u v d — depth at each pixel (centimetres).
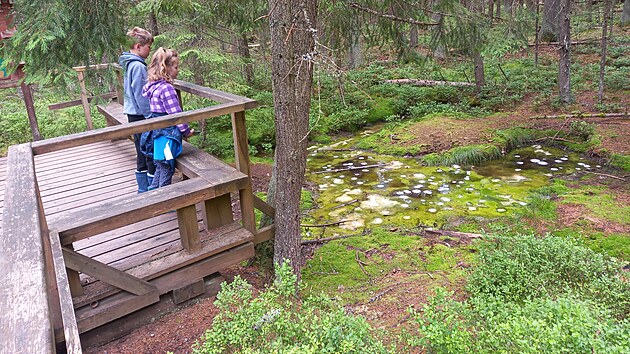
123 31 508
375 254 530
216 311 385
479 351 249
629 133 884
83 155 648
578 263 372
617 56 1423
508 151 903
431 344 271
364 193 732
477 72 1235
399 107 1188
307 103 408
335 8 543
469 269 448
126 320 361
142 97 436
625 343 230
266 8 604
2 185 534
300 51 383
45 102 1069
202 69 775
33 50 454
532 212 619
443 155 870
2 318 99
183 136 445
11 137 897
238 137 401
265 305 287
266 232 439
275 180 493
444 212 645
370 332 320
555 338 227
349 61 1522
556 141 925
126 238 408
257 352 239
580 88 1185
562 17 1064
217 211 422
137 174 479
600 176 746
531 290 354
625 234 536
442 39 620
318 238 579
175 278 376
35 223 150
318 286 463
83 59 484
